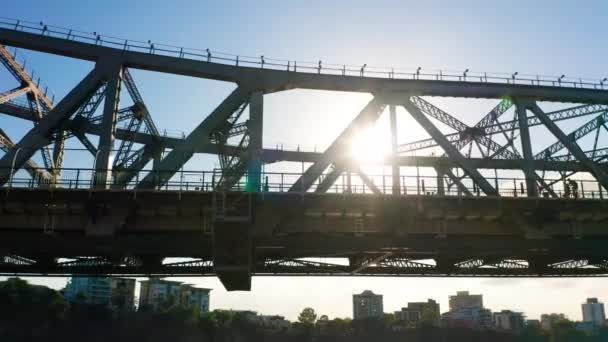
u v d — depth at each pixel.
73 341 130.12
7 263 39.12
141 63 36.28
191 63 36.47
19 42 36.59
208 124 34.81
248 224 30.94
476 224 35.91
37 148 34.25
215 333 155.50
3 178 32.81
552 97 39.78
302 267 41.44
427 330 189.50
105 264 40.12
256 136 34.81
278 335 171.88
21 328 122.81
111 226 32.00
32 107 42.94
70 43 36.50
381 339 183.88
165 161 33.47
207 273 40.66
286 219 33.31
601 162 43.19
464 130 39.25
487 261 43.09
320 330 185.88
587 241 35.81
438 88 37.97
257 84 36.19
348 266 41.56
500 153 38.19
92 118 36.88
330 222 34.75
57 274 40.22
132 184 32.66
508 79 39.28
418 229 35.22
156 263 40.44
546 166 43.00
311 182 33.28
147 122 38.66
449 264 43.47
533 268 44.94
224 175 32.66
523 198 33.25
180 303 195.62
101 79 35.88
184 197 31.59
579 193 35.03
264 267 41.16
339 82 36.84
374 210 33.47
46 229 32.31
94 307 139.75
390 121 36.34
